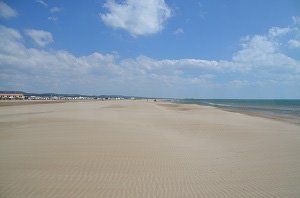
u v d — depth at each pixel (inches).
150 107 2610.7
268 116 1664.6
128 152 520.4
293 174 406.0
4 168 397.7
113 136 700.0
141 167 421.4
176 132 831.1
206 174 397.1
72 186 329.7
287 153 557.9
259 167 443.8
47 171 386.6
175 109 2303.2
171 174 390.6
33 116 1290.6
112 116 1371.8
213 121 1206.9
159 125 1007.6
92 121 1053.8
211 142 674.2
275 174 404.5
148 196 305.3
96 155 487.8
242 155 533.6
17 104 2903.5
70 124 940.0
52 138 655.1
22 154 485.4
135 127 906.7
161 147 582.2
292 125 1115.3
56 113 1529.3
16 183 335.0
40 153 494.9
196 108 2536.9
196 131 863.7
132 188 329.1
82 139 645.9
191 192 322.0
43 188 320.5
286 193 325.7
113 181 352.2
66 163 430.6
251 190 334.0
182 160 475.8
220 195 315.3
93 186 331.6
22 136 682.8
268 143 674.8
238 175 395.5
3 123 970.1
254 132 871.7
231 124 1093.8
